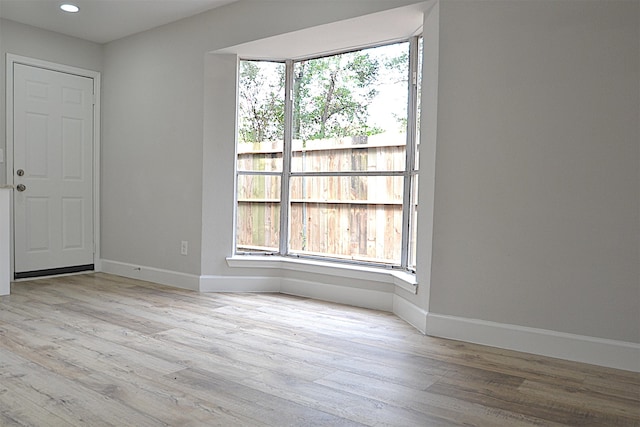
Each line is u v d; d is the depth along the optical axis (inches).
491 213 108.3
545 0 101.2
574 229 99.5
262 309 138.7
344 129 152.0
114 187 191.6
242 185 166.2
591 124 97.2
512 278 106.3
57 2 151.9
